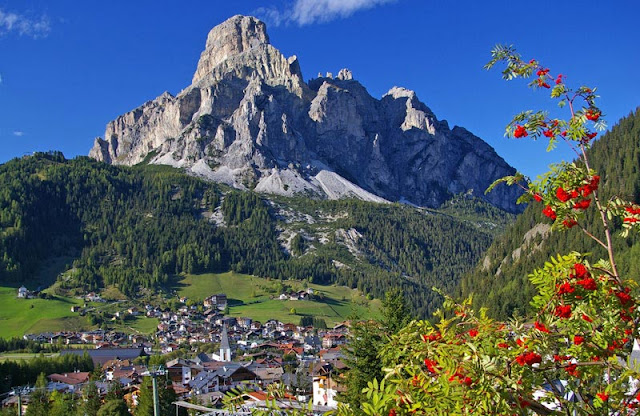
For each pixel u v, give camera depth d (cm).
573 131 1384
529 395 1248
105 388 11656
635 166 14212
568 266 1253
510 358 1150
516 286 12800
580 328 1252
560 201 1352
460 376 1141
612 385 1220
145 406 7769
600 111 1388
